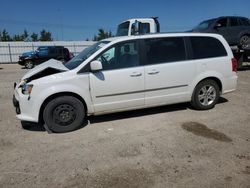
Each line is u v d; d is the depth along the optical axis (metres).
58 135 5.25
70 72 5.30
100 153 4.38
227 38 12.50
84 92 5.37
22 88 5.33
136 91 5.74
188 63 6.13
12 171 3.89
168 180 3.56
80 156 4.30
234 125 5.51
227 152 4.32
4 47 33.09
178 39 6.16
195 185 3.44
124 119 6.04
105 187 3.44
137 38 5.78
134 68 5.66
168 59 6.00
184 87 6.20
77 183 3.54
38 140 5.01
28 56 22.64
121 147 4.58
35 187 3.48
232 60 6.64
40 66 5.88
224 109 6.62
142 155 4.27
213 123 5.64
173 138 4.90
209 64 6.36
